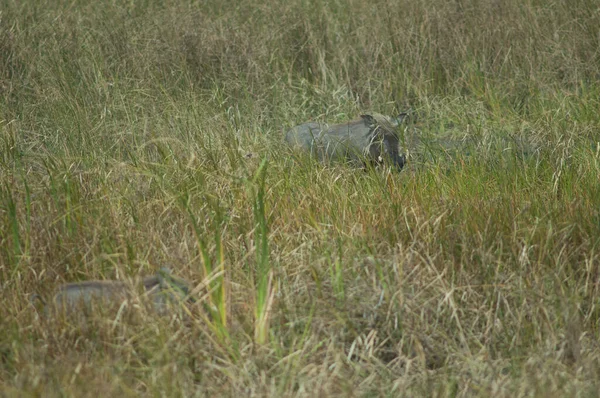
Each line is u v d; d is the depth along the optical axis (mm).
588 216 13055
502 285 11523
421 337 10812
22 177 13680
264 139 17453
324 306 11141
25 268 11844
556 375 10000
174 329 10625
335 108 20000
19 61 21547
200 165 14852
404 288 11391
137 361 10273
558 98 19781
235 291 11547
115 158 16875
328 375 10180
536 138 17734
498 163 16281
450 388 9945
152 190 14352
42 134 18359
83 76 20625
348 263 12016
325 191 14453
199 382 10227
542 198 14117
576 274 12117
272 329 10664
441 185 14688
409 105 20953
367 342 10828
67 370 9641
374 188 14688
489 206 13430
